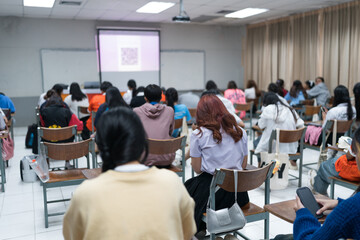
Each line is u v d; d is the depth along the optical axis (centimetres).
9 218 280
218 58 954
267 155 294
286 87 825
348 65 664
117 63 840
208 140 194
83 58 806
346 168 238
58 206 305
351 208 101
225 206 194
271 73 875
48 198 325
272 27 852
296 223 124
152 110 270
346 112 341
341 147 288
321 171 267
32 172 370
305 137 375
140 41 854
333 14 680
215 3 622
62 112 371
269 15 784
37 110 459
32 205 308
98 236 81
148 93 277
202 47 930
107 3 605
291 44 798
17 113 767
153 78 884
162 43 882
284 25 811
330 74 709
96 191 83
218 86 966
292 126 347
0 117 360
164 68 893
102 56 822
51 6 625
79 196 84
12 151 371
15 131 706
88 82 757
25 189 349
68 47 791
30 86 772
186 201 94
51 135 320
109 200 83
